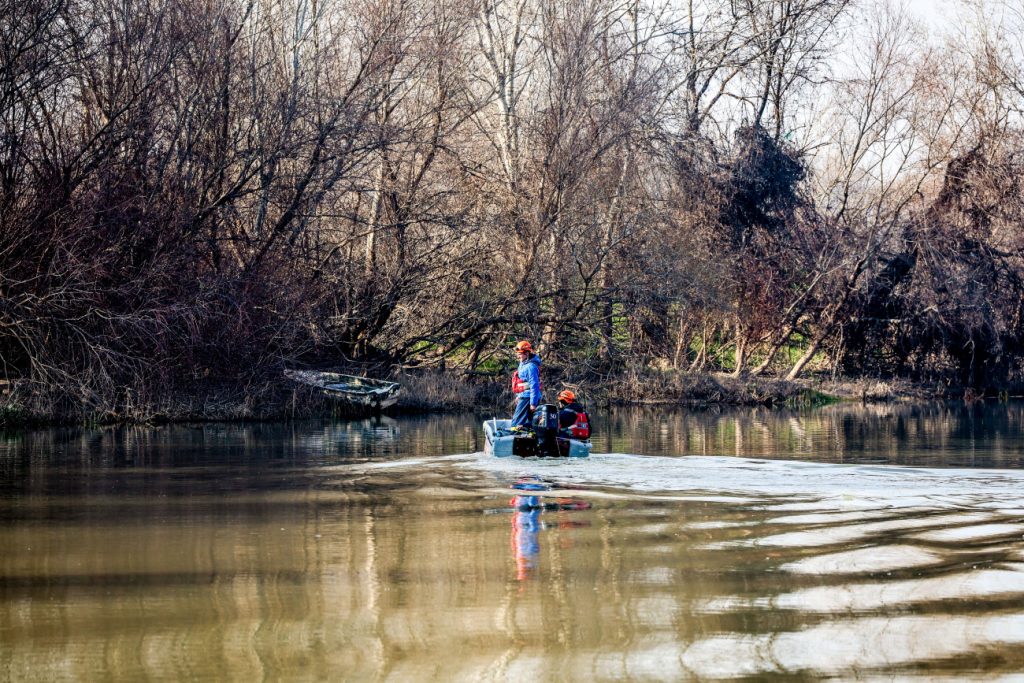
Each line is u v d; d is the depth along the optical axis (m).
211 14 29.88
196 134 29.66
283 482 14.93
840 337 42.06
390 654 6.87
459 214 33.47
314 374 30.47
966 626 7.30
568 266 34.19
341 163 31.25
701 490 13.88
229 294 28.23
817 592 8.20
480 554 9.75
